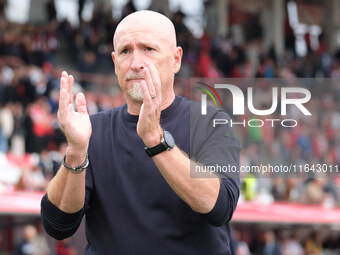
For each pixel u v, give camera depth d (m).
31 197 18.45
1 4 37.75
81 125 5.48
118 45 5.85
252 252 26.84
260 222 23.22
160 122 5.98
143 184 5.83
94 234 5.96
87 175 5.97
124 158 5.92
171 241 5.75
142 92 5.30
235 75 43.09
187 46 41.00
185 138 5.93
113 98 32.09
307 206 25.58
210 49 42.81
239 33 49.06
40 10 42.44
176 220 5.77
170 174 5.34
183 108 6.05
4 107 25.98
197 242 5.78
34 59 32.78
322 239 29.02
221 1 48.56
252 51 47.19
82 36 36.12
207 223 5.82
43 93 29.67
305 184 25.98
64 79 5.43
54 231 5.82
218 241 5.88
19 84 28.38
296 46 52.38
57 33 34.94
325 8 55.03
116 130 6.07
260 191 23.73
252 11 50.69
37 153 25.00
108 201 5.89
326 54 50.34
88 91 33.22
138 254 5.77
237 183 5.81
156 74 5.34
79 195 5.62
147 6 44.03
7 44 31.17
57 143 25.70
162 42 5.80
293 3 53.19
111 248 5.85
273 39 51.94
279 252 26.52
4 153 24.70
